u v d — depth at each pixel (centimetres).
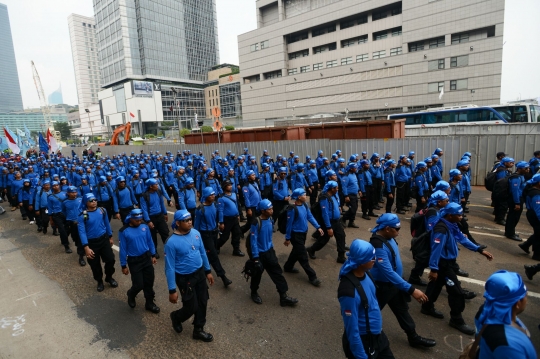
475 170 1403
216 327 476
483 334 199
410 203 1151
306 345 421
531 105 1962
